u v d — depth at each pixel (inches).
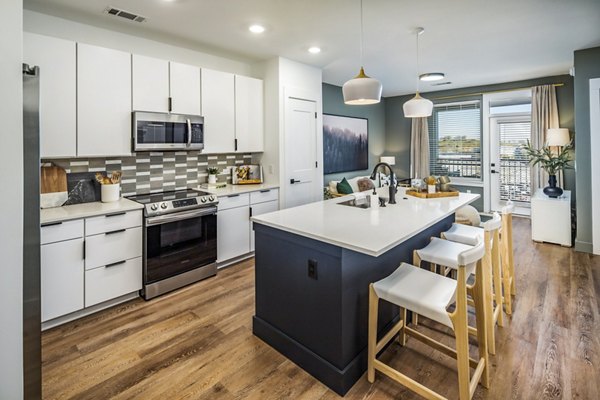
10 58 47.3
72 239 99.1
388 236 72.6
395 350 86.8
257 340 92.4
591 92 156.3
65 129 105.3
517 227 215.9
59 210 105.2
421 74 205.9
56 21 113.3
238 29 127.2
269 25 123.6
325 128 238.8
